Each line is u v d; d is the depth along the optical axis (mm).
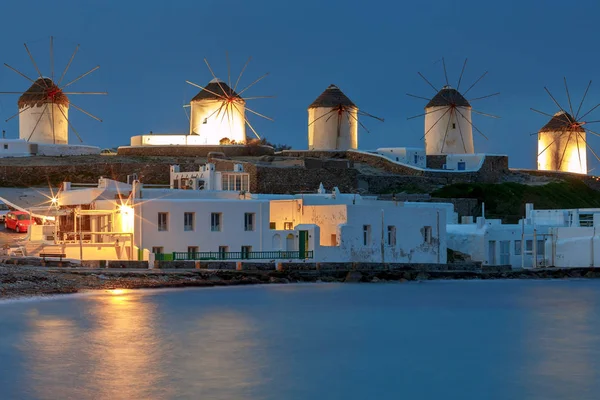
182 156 123625
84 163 110000
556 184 128375
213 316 54000
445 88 145875
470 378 41281
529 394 38750
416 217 76500
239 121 138625
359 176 112938
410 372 42156
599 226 81625
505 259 83188
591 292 70188
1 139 118188
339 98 139125
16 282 57625
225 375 40469
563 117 152250
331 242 73375
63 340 45719
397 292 67750
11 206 86625
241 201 70062
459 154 131375
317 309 58594
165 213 67188
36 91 130875
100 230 68500
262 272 68188
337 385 39688
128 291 60250
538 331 52750
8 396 36250
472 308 61250
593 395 38688
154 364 41781
